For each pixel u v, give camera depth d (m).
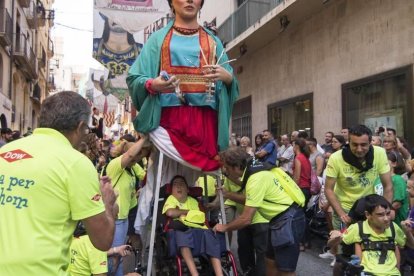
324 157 8.92
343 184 4.94
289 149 10.20
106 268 3.82
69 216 2.34
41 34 38.00
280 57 15.45
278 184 4.86
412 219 5.23
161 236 4.79
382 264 4.26
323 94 12.64
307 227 7.98
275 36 15.58
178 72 4.35
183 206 4.79
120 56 11.64
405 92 9.54
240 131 19.77
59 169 2.31
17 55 24.89
